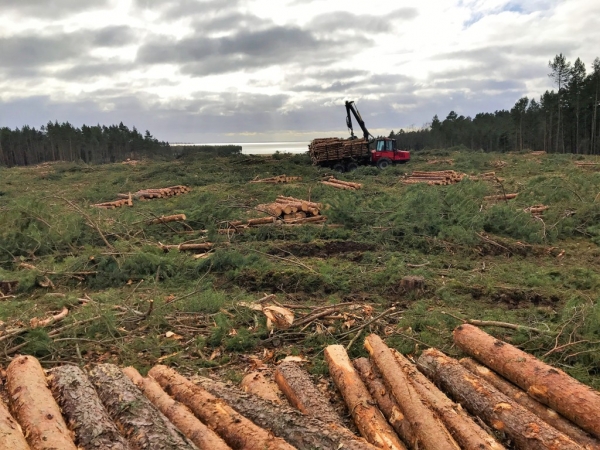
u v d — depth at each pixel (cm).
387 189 1859
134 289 769
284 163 2747
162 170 2758
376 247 1034
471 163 2830
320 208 1324
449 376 416
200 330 617
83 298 745
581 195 1327
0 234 998
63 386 353
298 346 581
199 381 421
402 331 595
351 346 565
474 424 345
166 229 1183
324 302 738
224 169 2700
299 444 315
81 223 1095
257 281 832
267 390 427
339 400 425
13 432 286
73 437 302
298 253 1023
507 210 1150
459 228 1045
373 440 335
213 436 317
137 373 425
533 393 383
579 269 866
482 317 654
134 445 296
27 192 2181
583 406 342
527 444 327
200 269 888
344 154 2616
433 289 771
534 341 559
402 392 358
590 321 548
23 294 806
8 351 534
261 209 1330
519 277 835
